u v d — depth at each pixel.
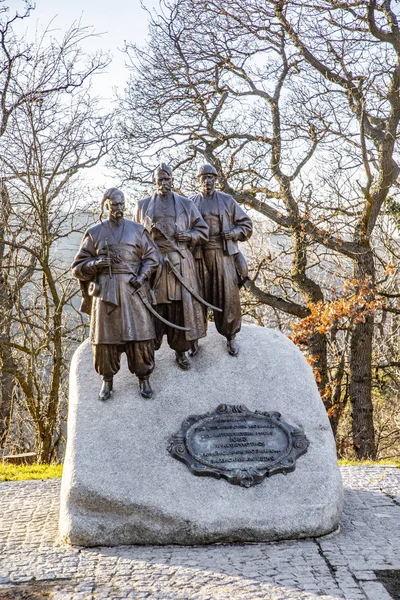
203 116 18.22
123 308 7.58
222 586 5.83
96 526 6.82
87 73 16.88
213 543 6.85
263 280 21.36
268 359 8.62
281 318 22.69
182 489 7.07
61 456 21.17
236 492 7.11
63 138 16.44
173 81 18.00
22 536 7.07
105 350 7.66
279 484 7.24
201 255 8.41
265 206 18.08
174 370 8.38
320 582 5.89
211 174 8.45
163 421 7.75
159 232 8.08
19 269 18.22
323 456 7.60
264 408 8.06
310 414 8.05
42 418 16.33
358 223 17.47
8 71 15.99
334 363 20.33
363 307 16.58
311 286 18.06
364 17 16.66
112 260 7.61
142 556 6.55
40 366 17.44
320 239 17.33
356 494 8.45
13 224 17.36
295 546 6.76
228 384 8.27
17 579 6.03
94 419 7.71
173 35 17.83
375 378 18.53
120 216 7.67
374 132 16.91
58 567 6.28
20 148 16.00
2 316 17.59
